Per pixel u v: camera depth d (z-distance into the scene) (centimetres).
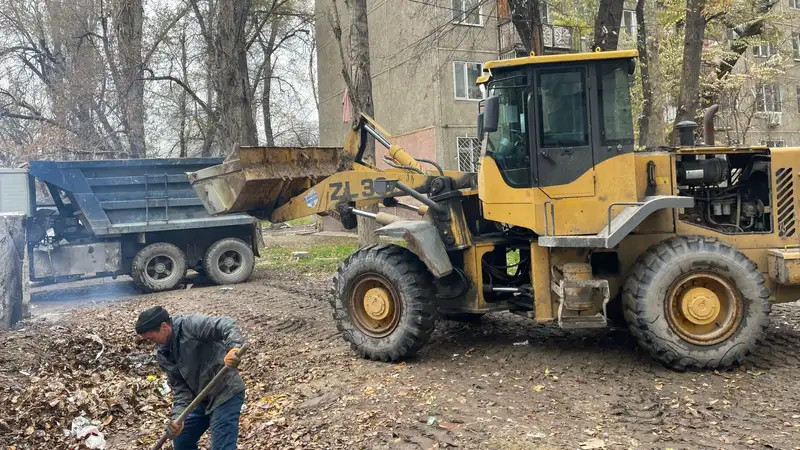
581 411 513
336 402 569
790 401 514
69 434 512
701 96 1869
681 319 606
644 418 494
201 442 512
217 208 793
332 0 1420
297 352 751
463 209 730
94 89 2567
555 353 679
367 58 1479
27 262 1024
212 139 2981
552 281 644
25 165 1299
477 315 845
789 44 2747
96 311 1077
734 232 657
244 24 2406
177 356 398
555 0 1803
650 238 647
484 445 456
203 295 1194
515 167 645
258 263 1686
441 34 1666
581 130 630
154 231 1289
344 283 705
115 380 637
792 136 2783
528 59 628
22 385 588
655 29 1320
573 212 631
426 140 2236
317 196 781
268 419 542
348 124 2848
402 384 605
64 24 2669
